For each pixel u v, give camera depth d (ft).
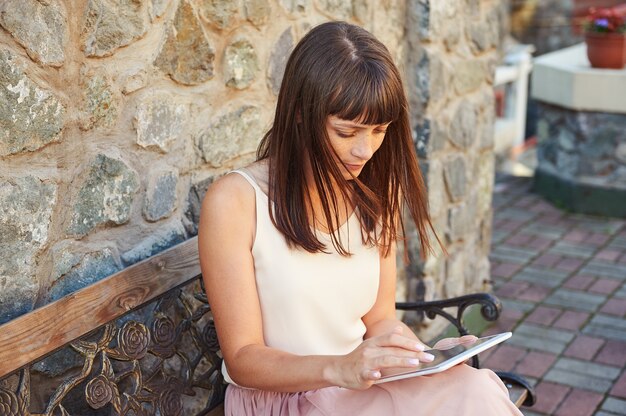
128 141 7.29
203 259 6.73
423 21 11.30
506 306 15.07
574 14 33.86
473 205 13.35
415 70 11.53
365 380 5.96
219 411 7.70
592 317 14.61
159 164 7.68
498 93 26.76
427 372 6.03
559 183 21.03
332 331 7.13
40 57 6.24
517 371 12.66
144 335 6.94
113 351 6.66
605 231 19.24
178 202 7.97
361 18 10.44
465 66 12.51
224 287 6.64
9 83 6.01
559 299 15.39
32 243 6.40
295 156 6.68
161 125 7.61
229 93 8.44
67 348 6.98
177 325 7.43
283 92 6.60
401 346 5.96
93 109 6.84
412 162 7.22
